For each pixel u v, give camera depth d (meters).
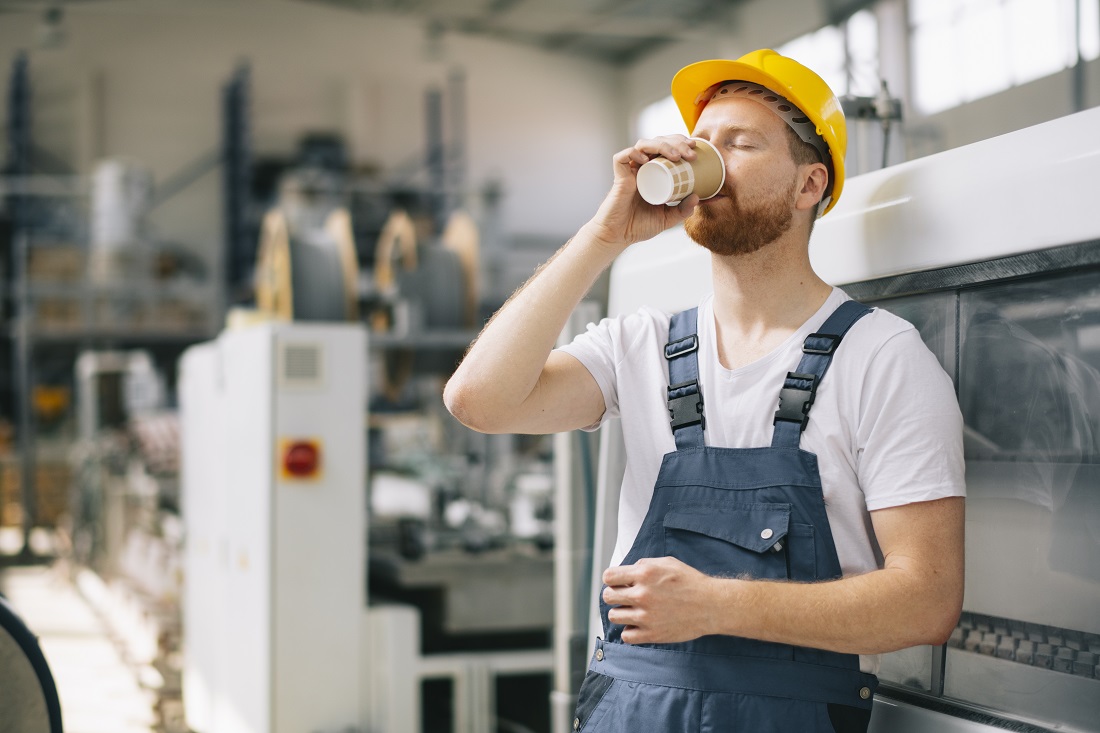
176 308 11.24
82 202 13.93
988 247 1.15
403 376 6.39
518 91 16.81
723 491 1.19
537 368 1.30
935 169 1.25
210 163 15.41
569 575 2.07
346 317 5.83
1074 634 1.05
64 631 6.95
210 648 4.16
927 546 1.10
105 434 8.67
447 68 16.52
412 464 6.07
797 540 1.13
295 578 3.56
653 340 1.34
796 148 1.24
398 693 3.67
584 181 17.06
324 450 3.61
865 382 1.16
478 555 4.25
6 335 11.80
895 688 1.26
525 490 5.41
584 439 2.08
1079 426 1.05
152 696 4.75
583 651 2.06
